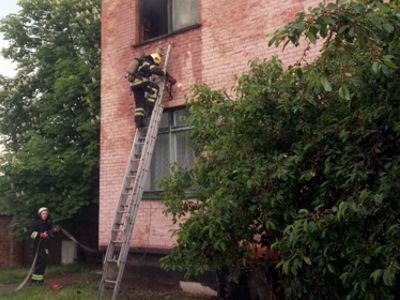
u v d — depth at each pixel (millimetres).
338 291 4246
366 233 3727
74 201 12992
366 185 3744
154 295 8523
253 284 7441
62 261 14688
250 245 5195
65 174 13055
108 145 10250
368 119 3779
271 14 8039
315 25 3289
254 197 4582
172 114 9320
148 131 8430
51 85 15516
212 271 8195
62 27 15922
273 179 4469
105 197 10148
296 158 4348
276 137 4887
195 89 5773
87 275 11766
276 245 4188
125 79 10141
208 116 5328
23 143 15938
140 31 10180
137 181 8117
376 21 3164
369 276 3590
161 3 10008
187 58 9117
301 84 4543
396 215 3527
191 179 5773
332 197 4191
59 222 13672
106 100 10438
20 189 13367
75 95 13781
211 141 5383
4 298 8820
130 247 9445
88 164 12812
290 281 4609
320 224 3738
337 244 3822
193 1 9375
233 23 8531
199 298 8141
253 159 4656
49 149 13812
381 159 3975
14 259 14383
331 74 3803
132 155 8680
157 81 9102
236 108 4926
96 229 15148
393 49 3320
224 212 4648
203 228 4777
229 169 4809
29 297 8758
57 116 14477
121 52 10305
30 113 16094
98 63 14688
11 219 14453
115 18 10547
